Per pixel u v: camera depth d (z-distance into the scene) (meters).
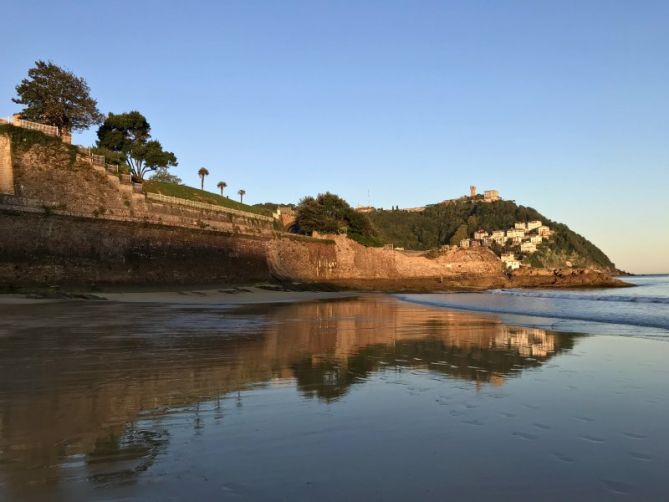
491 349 12.77
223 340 13.83
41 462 4.65
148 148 62.72
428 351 12.30
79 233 37.94
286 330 16.78
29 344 12.36
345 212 84.12
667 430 5.91
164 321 18.86
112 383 8.19
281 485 4.18
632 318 22.98
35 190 36.16
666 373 9.52
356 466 4.64
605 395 7.71
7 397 7.20
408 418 6.30
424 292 67.00
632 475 4.52
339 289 66.25
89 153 41.28
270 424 5.98
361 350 12.38
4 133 35.47
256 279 57.12
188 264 47.75
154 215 45.84
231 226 56.69
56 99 49.91
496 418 6.36
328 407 6.82
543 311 28.14
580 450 5.18
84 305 26.09
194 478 4.30
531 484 4.29
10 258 33.16
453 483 4.29
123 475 4.35
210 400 7.16
